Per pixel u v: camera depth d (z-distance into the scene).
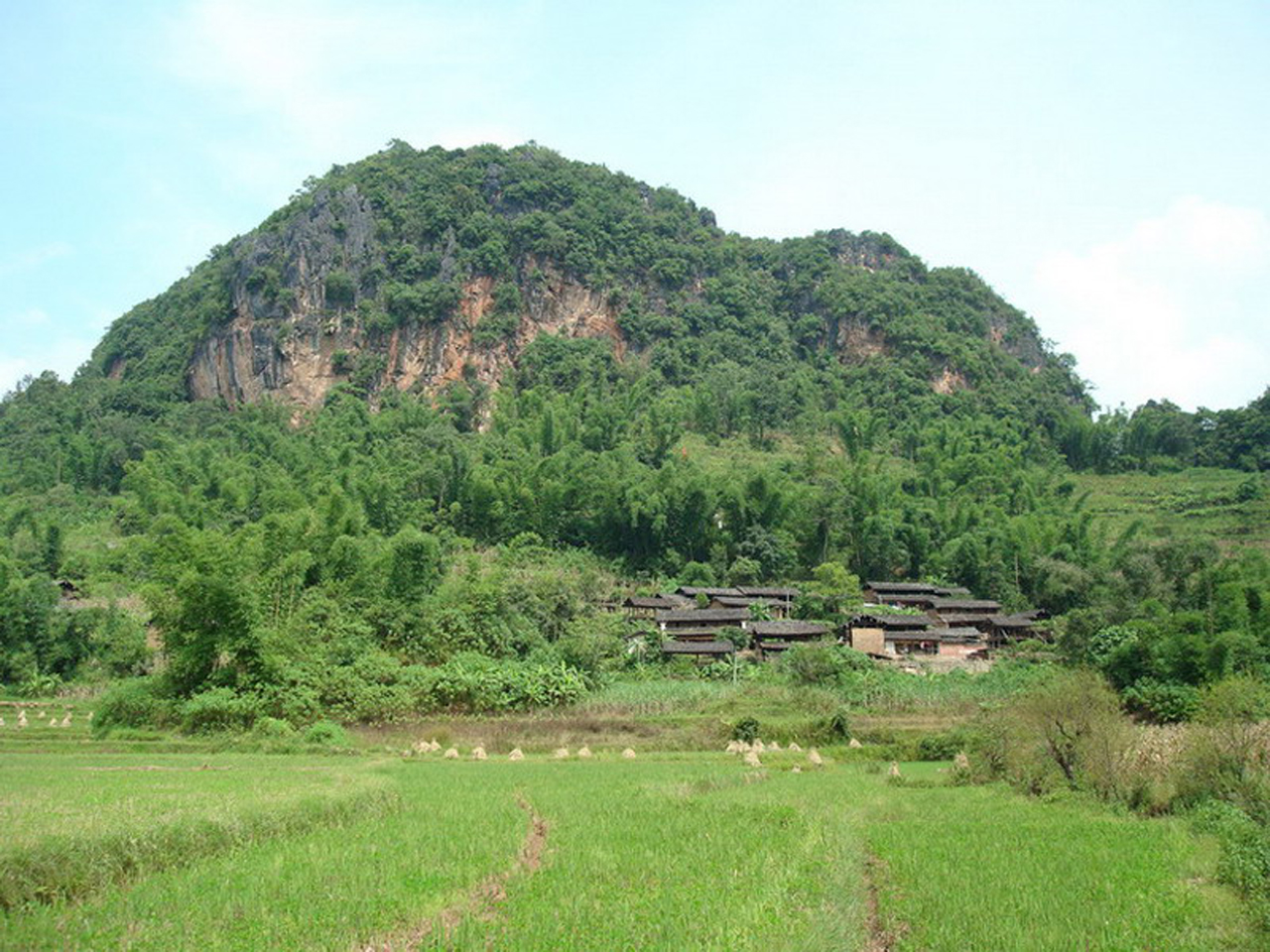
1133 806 32.34
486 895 18.53
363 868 19.61
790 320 183.75
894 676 68.44
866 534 102.69
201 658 52.44
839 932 17.14
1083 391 186.75
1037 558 97.38
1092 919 17.86
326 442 125.75
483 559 94.44
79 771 35.31
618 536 103.81
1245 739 31.83
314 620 61.53
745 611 83.56
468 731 53.50
